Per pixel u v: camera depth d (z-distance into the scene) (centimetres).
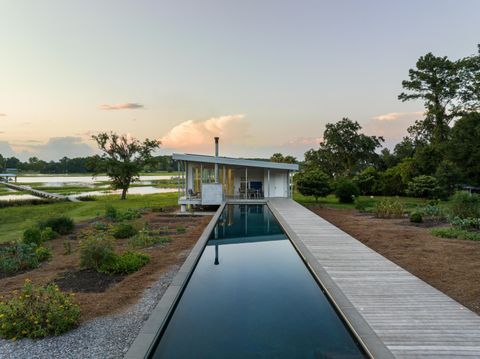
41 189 4194
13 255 748
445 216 1280
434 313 433
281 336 415
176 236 1030
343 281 561
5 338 397
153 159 2850
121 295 529
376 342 354
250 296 555
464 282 566
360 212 1622
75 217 1593
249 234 1126
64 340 388
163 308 453
